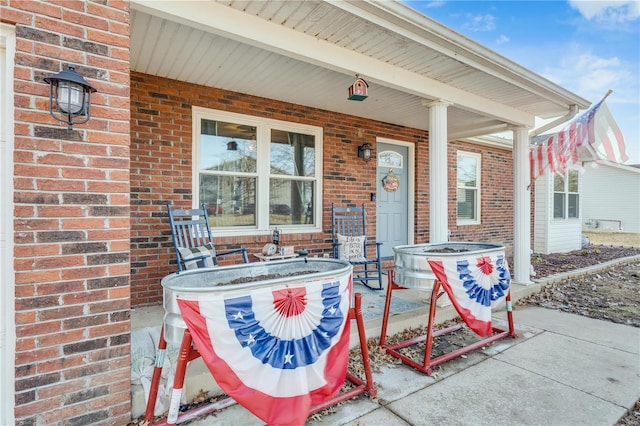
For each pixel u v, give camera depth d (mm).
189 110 4000
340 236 4871
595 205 16359
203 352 1723
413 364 2746
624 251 9172
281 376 1851
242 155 4445
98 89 1922
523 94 4273
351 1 2467
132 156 3676
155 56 3299
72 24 1859
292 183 4895
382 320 3359
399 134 5957
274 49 2717
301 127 4867
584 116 4707
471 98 4219
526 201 5047
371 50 3111
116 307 1970
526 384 2518
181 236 3783
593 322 3863
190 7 2293
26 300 1748
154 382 1991
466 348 2955
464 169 7297
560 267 6516
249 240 4379
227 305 1788
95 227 1912
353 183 5398
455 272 2859
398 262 3084
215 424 2051
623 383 2535
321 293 2053
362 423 2062
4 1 1711
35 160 1771
